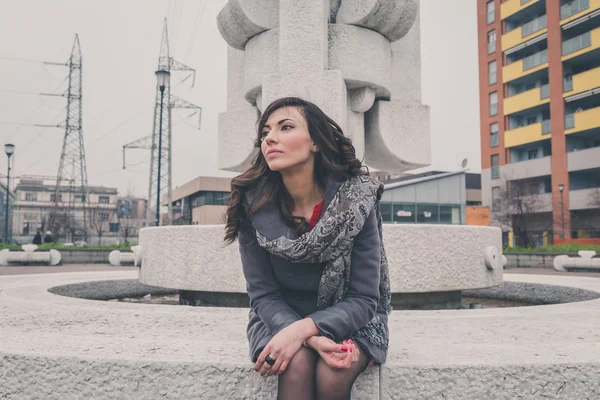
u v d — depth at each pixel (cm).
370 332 149
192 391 150
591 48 2889
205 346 173
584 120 2947
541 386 151
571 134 3081
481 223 3491
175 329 221
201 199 4859
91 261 1941
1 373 160
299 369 134
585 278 590
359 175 157
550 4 3145
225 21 514
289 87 457
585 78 2936
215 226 402
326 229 143
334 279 151
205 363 151
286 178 159
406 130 509
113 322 238
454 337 206
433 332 219
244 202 159
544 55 3198
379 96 515
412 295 410
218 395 150
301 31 461
